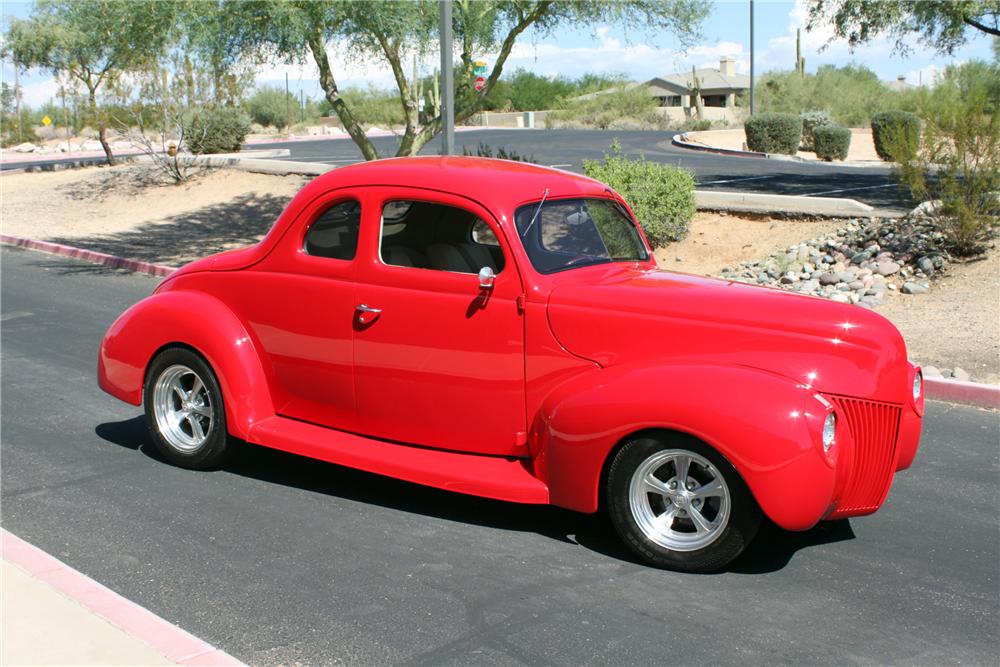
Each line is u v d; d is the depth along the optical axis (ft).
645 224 44.29
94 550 15.21
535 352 15.70
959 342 29.76
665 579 14.25
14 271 48.70
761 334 14.58
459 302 16.12
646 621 12.92
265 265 18.11
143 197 75.41
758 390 13.65
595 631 12.63
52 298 40.60
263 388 18.34
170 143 79.66
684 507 14.33
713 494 14.08
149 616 12.57
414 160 18.01
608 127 183.42
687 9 44.96
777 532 16.22
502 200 16.10
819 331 14.49
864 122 165.58
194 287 19.11
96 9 52.90
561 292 15.65
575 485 14.82
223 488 18.11
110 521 16.43
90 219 68.95
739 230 45.80
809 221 45.03
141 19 47.67
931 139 38.78
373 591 13.78
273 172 78.13
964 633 12.74
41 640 11.89
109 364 19.65
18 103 162.81
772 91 185.57
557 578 14.25
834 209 44.50
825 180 66.95
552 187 17.07
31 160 120.88
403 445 17.16
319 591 13.78
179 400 19.47
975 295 34.01
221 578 14.20
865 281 36.81
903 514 17.19
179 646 11.75
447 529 16.14
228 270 18.62
